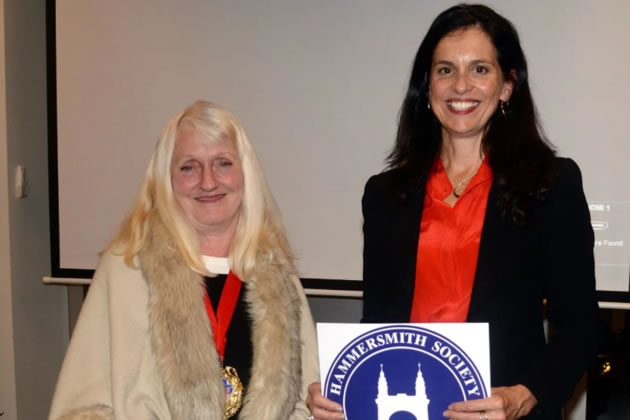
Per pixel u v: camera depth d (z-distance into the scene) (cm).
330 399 158
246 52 319
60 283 343
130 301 158
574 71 286
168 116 328
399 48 303
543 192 160
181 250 162
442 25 170
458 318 164
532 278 163
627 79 281
